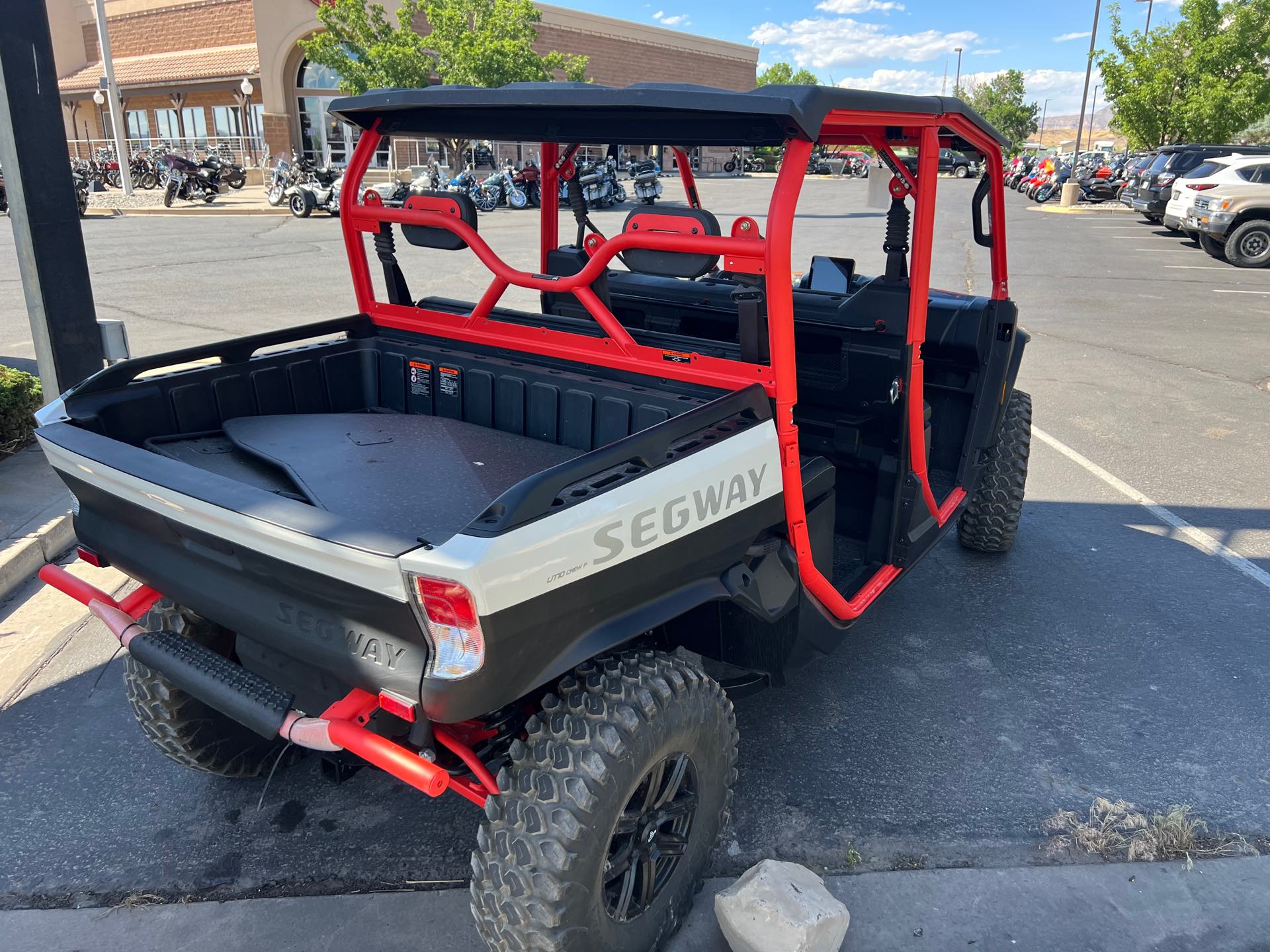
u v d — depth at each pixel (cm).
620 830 217
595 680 213
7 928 252
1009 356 395
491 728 229
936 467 424
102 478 228
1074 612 432
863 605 308
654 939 235
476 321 318
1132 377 857
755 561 251
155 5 3544
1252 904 263
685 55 4438
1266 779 317
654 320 428
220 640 285
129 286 1178
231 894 265
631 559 204
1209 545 505
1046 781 315
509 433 310
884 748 332
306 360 329
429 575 172
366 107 282
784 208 222
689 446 226
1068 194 3008
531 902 198
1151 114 3072
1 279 1248
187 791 309
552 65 2805
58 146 518
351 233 337
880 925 254
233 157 3331
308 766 324
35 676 372
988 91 7294
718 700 237
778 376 237
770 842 285
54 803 302
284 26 3089
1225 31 2966
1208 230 1627
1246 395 802
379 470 254
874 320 348
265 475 259
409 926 253
